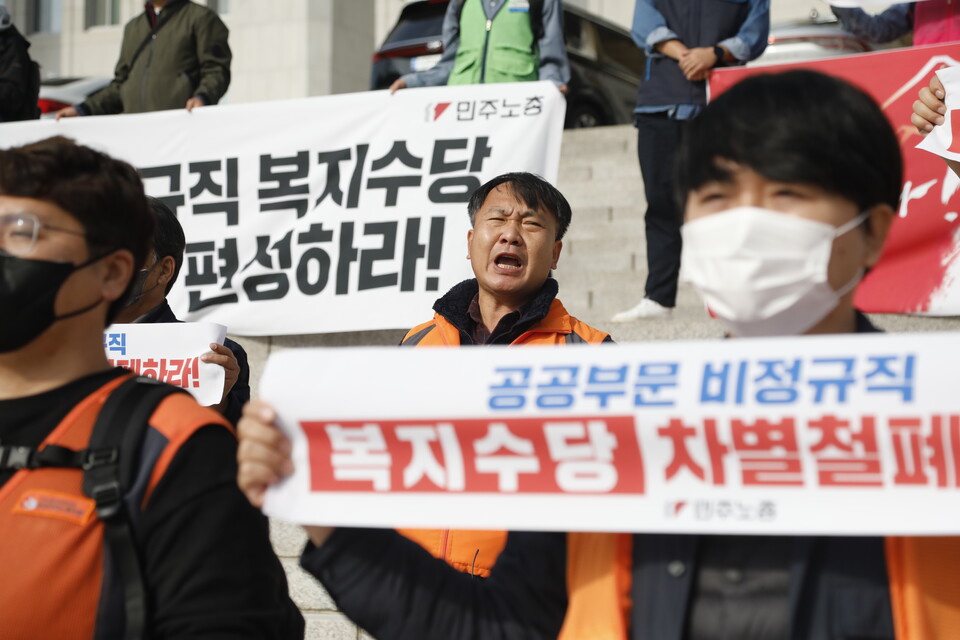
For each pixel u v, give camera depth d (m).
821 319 1.53
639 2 4.95
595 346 1.52
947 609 1.41
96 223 1.76
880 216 1.51
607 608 1.53
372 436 1.56
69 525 1.66
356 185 4.78
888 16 4.74
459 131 4.70
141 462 1.70
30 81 6.02
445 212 4.66
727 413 1.43
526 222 3.17
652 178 4.86
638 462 1.48
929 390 1.37
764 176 1.44
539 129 4.64
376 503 1.56
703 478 1.45
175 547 1.67
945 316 4.29
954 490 1.36
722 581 1.48
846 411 1.39
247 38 16.97
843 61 4.49
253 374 4.88
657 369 1.47
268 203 4.89
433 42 9.36
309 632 3.71
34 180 1.73
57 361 1.78
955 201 4.27
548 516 1.50
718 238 1.46
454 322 3.19
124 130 5.12
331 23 16.78
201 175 4.98
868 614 1.41
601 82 10.49
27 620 1.62
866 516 1.38
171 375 3.09
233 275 4.88
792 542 1.45
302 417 1.58
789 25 9.47
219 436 1.77
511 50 5.16
